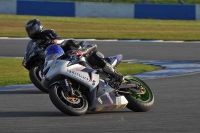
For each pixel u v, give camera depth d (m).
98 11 117.81
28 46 32.38
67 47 24.91
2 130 20.05
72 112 22.72
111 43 69.56
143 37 78.19
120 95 23.95
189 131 20.09
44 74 23.00
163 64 49.75
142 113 24.41
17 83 36.97
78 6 116.44
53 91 22.45
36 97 30.25
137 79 25.62
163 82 37.03
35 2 114.81
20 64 48.06
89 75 23.16
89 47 24.30
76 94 23.11
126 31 87.19
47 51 23.25
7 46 64.06
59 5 115.50
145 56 56.34
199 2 136.00
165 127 20.88
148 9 118.62
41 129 20.27
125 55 57.09
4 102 28.09
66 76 22.72
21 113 24.36
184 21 113.12
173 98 29.50
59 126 20.91
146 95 25.30
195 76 40.62
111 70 23.98
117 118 22.91
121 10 118.75
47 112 24.61
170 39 76.00
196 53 59.72
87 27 92.44
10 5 114.88
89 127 20.73
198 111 25.05
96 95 23.33
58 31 83.75
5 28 86.44
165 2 134.25
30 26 30.94
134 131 20.03
